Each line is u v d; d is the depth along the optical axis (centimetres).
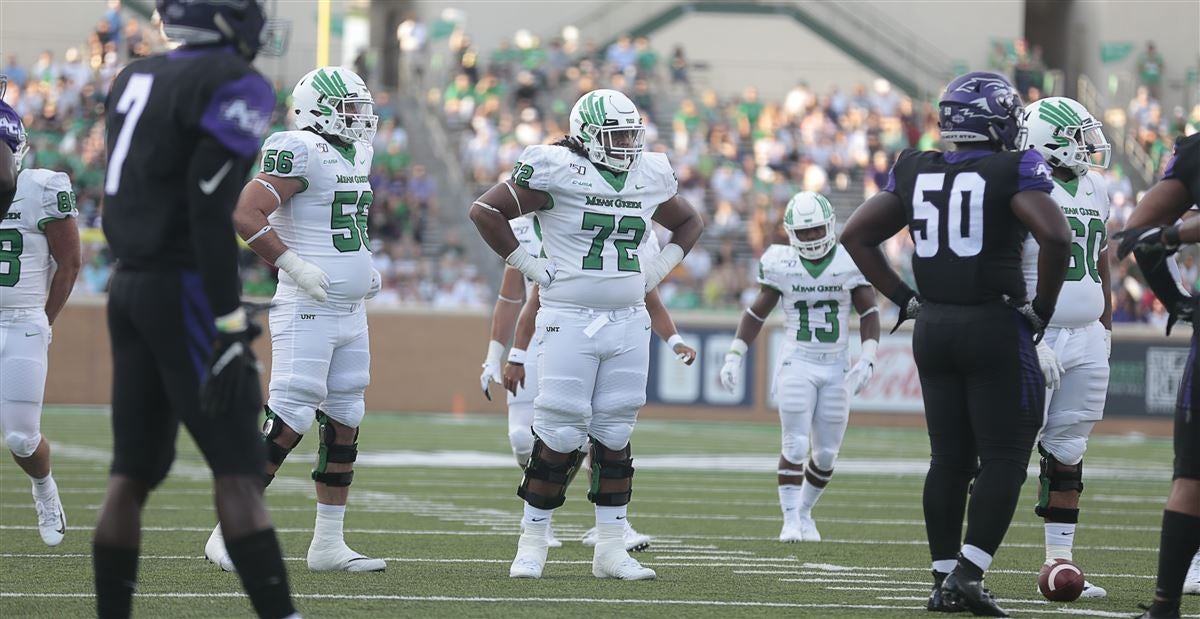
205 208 1413
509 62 9606
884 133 9362
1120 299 7912
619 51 9738
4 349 2503
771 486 4294
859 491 4238
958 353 1883
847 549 2792
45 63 8706
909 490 4291
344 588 2089
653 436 6356
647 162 2298
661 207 2364
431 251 8188
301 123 2367
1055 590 2089
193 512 3209
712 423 7294
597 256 2252
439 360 7419
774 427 7094
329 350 2333
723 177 8731
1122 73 10312
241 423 1474
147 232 1464
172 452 1575
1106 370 2336
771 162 8925
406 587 2109
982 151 1922
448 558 2503
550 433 2269
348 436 2358
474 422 6950
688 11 10281
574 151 2262
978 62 10456
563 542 2902
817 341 3095
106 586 1520
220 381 1423
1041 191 1844
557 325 2258
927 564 2541
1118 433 7338
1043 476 2312
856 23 10394
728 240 8419
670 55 10269
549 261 2272
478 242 8219
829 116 9425
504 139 8750
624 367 2281
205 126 1422
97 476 4003
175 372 1470
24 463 2522
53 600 1905
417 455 5078
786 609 1934
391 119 8919
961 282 1881
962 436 1930
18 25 9162
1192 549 1797
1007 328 1866
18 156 2280
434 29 9981
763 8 10275
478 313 7444
